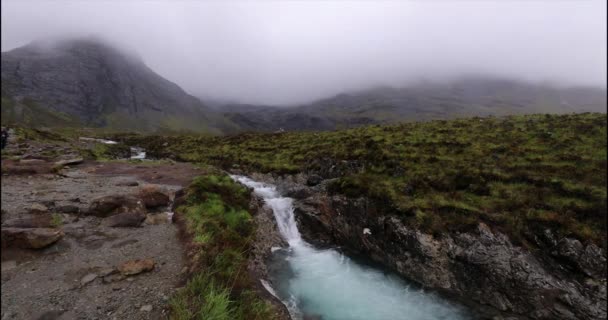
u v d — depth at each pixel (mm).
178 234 13469
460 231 15250
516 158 23297
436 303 14023
